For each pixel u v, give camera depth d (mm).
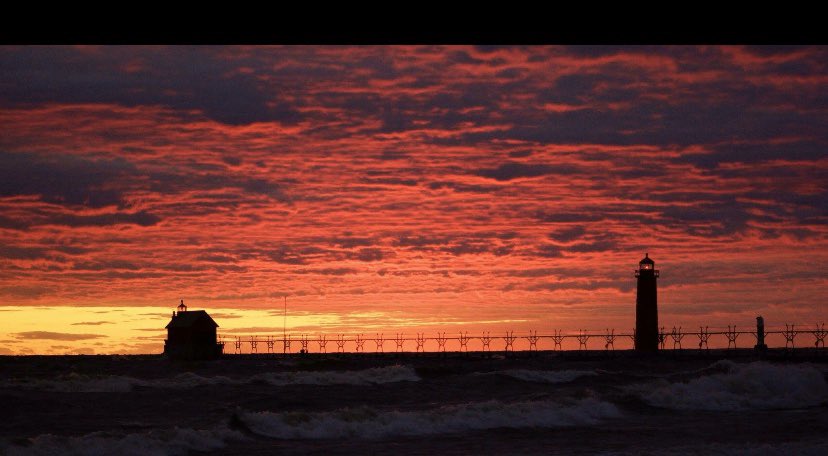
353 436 45312
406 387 75000
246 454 39562
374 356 187125
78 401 57969
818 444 41688
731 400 63938
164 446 39844
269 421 46500
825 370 88812
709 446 41156
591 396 62812
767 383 69000
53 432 44438
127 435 40344
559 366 124312
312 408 60062
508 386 78062
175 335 148250
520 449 41688
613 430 48562
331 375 88188
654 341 127625
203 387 75188
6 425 46688
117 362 156250
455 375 94500
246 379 86938
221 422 46906
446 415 50156
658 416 55969
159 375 112875
